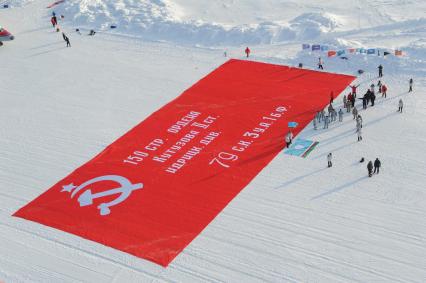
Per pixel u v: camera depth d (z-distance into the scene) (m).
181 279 29.62
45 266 30.86
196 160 38.28
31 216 34.38
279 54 50.50
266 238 31.75
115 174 37.47
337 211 33.19
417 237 31.16
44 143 41.00
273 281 29.14
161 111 43.78
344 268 29.62
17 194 36.28
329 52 48.47
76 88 47.47
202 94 45.56
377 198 33.94
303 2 59.19
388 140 38.75
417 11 55.50
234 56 50.94
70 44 54.16
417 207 33.09
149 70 49.56
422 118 40.66
